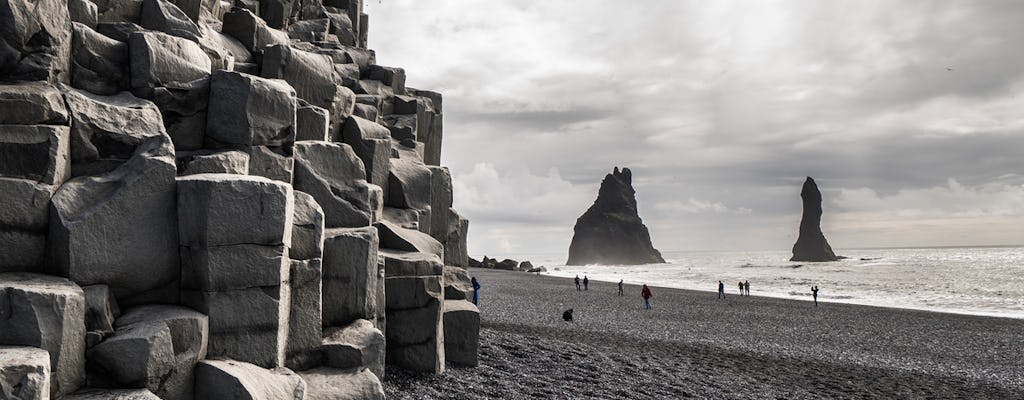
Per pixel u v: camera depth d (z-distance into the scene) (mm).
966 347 31984
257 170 12070
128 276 9773
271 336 10328
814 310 50094
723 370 21781
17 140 9422
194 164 10922
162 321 9281
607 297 61031
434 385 14414
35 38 10242
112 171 10461
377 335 12523
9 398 7238
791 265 195625
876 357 28391
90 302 9078
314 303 11656
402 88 24750
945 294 75375
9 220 9180
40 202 9414
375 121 20375
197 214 9891
